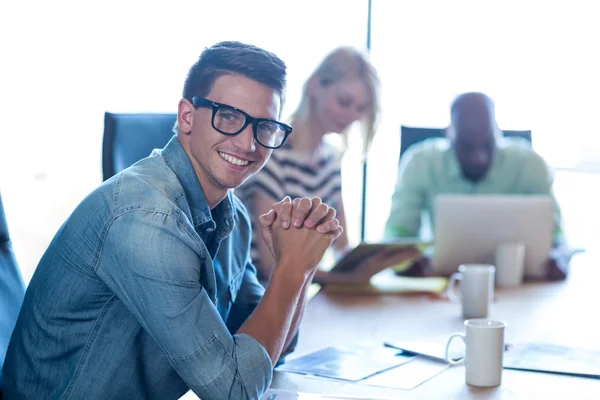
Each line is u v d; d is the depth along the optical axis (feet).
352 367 4.80
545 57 15.94
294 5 14.24
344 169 15.44
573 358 4.99
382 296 7.23
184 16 13.94
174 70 13.96
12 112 13.60
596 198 18.30
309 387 4.42
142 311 3.87
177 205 4.13
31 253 13.41
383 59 15.39
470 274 6.34
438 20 15.49
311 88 9.38
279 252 4.60
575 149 17.08
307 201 4.65
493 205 8.04
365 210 15.57
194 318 3.84
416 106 15.65
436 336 5.63
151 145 6.61
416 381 4.52
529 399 4.19
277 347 4.26
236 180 4.32
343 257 7.66
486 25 15.61
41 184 13.78
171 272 3.78
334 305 6.81
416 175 10.83
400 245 7.67
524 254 8.23
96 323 4.09
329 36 14.39
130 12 13.85
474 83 15.70
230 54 4.19
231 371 3.92
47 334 4.15
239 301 5.54
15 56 13.57
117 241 3.83
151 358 4.27
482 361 4.42
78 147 13.94
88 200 4.08
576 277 8.49
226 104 4.17
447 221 8.03
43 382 4.19
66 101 13.84
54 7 13.67
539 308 6.75
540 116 16.14
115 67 13.91
